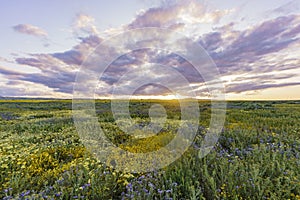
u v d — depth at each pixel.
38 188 3.51
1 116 17.23
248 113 14.20
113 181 3.62
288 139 6.00
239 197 2.95
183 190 3.29
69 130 9.21
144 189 3.16
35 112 21.08
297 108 18.75
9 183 3.47
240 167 3.77
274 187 3.17
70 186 3.43
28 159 4.75
